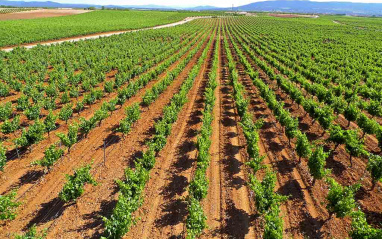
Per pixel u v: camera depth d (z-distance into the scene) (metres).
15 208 15.16
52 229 14.05
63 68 45.28
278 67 47.22
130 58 54.91
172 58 54.00
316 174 16.66
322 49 68.88
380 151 22.41
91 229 14.14
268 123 27.70
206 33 110.19
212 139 24.42
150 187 17.69
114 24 129.75
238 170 19.83
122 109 30.91
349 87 37.75
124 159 20.83
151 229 14.38
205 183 15.76
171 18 184.88
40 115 28.73
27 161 20.08
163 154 21.67
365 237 11.79
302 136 19.48
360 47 72.88
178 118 28.66
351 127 26.92
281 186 17.94
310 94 36.56
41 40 77.31
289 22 164.88
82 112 29.83
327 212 15.60
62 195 14.52
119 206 12.89
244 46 71.06
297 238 13.95
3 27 95.69
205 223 14.43
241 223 14.94
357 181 18.25
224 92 37.59
